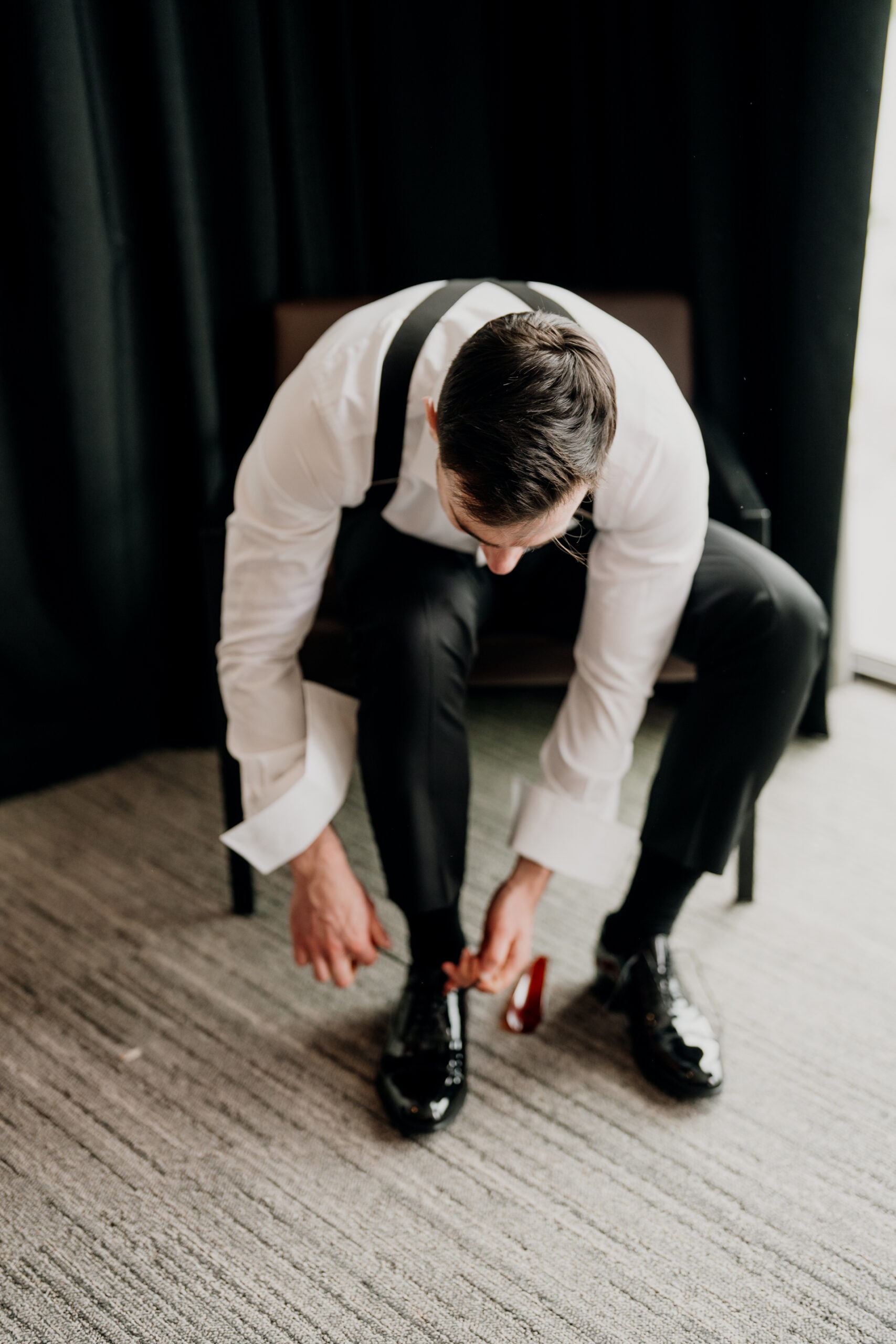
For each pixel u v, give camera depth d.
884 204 1.95
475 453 0.76
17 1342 0.89
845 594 1.78
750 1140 1.09
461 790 1.05
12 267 1.44
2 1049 1.20
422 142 1.62
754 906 1.42
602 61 1.60
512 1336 0.90
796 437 1.59
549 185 1.72
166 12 1.36
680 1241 0.99
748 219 1.56
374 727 1.02
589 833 1.10
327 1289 0.94
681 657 1.14
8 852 1.54
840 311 1.51
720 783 1.09
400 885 1.05
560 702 1.90
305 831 1.06
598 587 1.05
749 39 1.46
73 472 1.54
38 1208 1.02
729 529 1.20
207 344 1.56
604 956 1.25
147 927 1.39
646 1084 1.16
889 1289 0.94
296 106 1.55
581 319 0.99
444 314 0.98
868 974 1.30
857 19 1.36
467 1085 1.13
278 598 1.03
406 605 1.02
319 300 1.51
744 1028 1.23
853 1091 1.15
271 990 1.29
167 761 1.78
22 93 1.33
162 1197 1.03
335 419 0.95
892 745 1.77
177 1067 1.18
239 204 1.54
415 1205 1.02
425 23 1.55
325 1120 1.12
